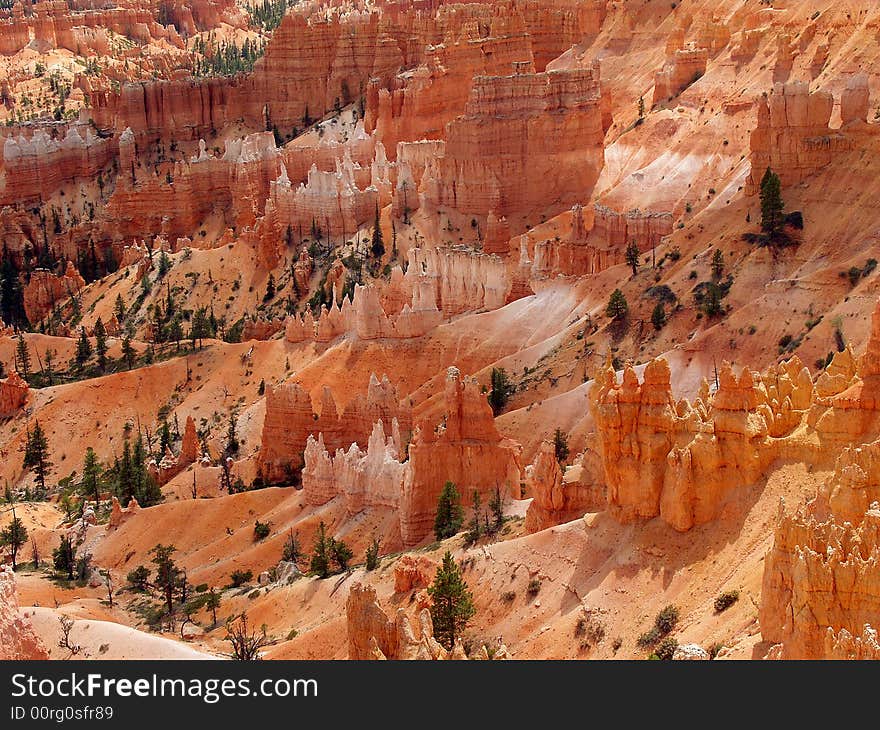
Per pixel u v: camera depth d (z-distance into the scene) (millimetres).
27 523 126188
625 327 119375
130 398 157875
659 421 68938
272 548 108500
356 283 174625
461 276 151750
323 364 145500
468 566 77375
